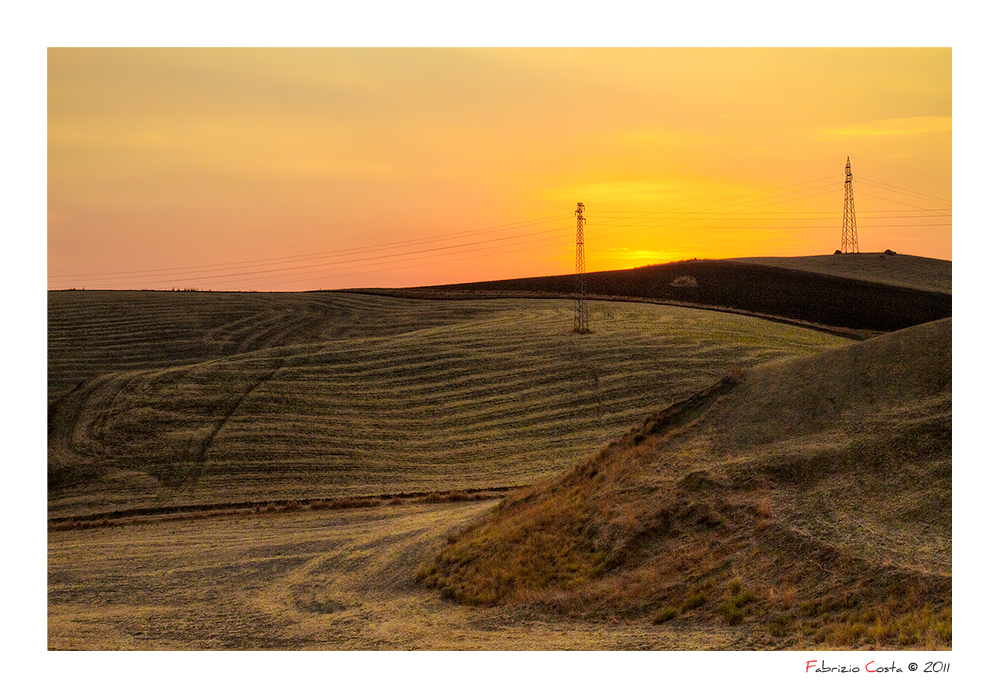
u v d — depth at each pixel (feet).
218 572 103.91
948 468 63.46
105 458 172.55
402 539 106.63
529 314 290.35
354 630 68.54
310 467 167.12
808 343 238.89
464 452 173.37
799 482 70.13
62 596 94.68
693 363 217.97
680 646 51.98
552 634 60.03
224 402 197.67
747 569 61.05
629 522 74.38
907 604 49.57
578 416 189.98
